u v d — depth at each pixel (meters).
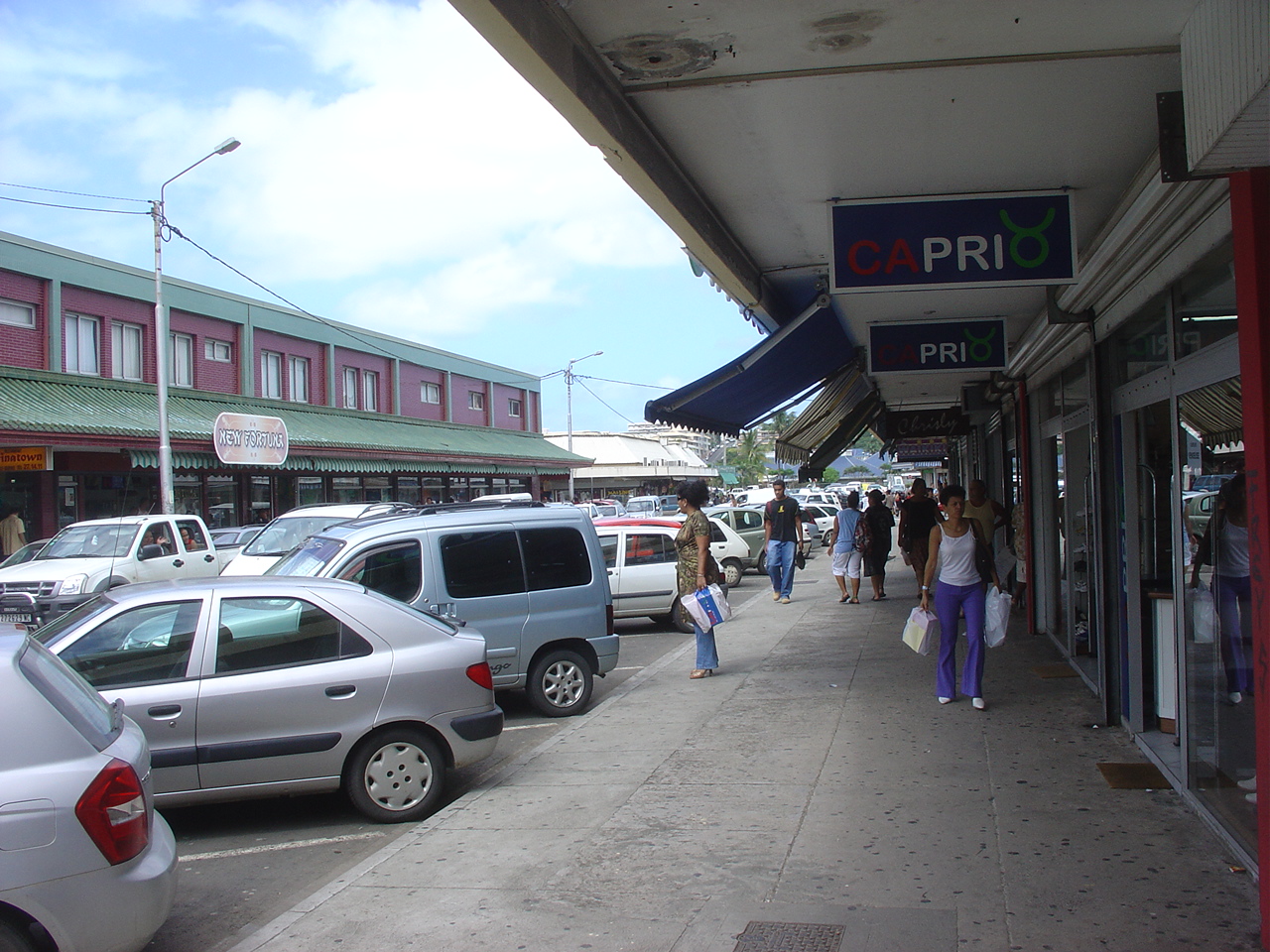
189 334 30.84
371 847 6.28
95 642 6.33
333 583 6.88
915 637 8.52
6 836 3.75
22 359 24.88
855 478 112.31
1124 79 4.82
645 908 4.70
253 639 6.52
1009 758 6.78
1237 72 3.25
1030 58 4.55
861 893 4.69
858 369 12.01
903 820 5.66
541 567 9.52
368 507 15.59
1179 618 5.73
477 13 3.62
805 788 6.38
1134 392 6.70
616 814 6.14
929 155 5.84
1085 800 5.82
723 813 6.00
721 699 9.39
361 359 39.47
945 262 6.52
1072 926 4.22
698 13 4.14
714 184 6.37
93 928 3.86
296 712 6.43
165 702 6.21
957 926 4.28
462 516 9.40
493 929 4.59
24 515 24.56
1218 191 4.41
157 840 4.31
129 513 27.19
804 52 4.53
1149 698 7.02
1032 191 6.48
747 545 23.11
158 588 6.64
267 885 5.73
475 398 48.16
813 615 15.46
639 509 40.09
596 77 4.65
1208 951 3.95
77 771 3.93
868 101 5.09
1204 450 5.29
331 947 4.50
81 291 26.62
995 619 8.19
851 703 8.77
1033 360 10.74
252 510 31.58
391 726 6.68
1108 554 7.46
